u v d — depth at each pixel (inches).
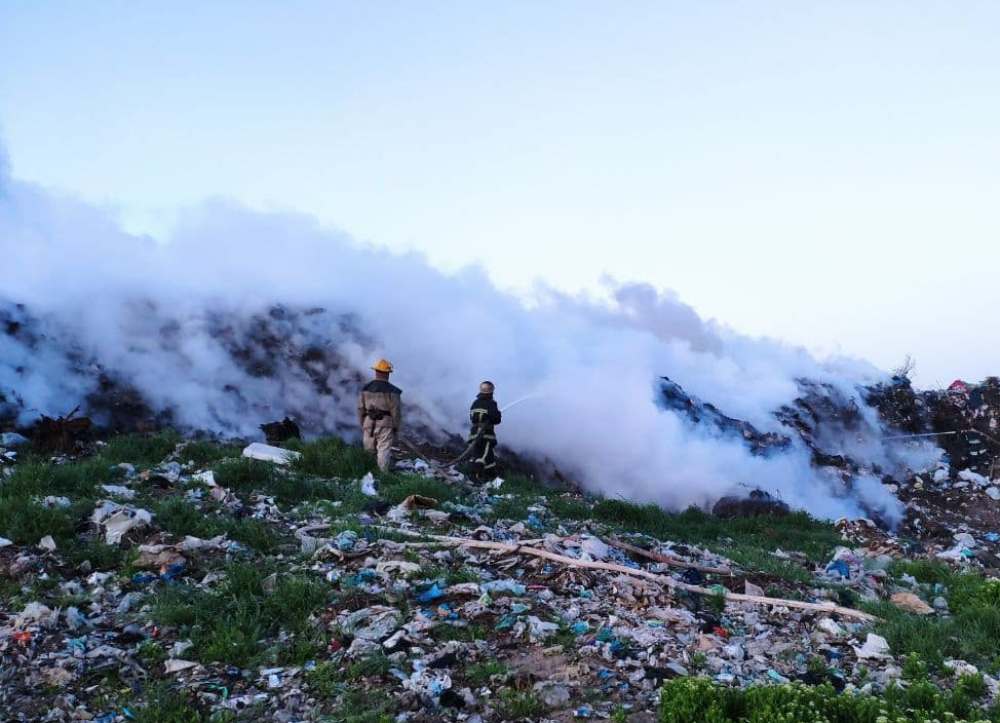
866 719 199.5
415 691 207.5
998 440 727.7
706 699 200.8
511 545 326.3
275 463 460.1
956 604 335.0
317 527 342.3
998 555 520.4
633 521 467.5
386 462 477.4
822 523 543.2
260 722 194.5
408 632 239.3
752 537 484.7
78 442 473.7
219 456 463.5
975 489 670.5
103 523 313.6
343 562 295.9
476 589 273.3
